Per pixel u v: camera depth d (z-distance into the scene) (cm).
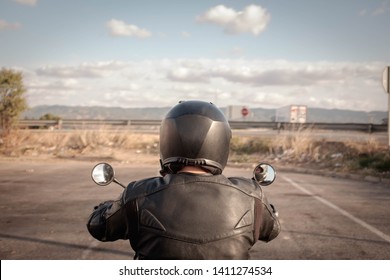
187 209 178
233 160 1867
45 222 722
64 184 1197
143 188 188
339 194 1022
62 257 523
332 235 634
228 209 181
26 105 2336
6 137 2248
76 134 2356
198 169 197
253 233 187
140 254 180
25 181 1255
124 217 187
